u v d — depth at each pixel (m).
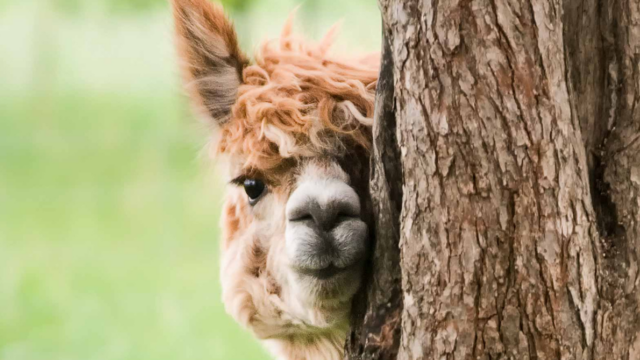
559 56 7.66
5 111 61.56
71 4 59.69
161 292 31.20
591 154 8.39
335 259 9.47
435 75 7.77
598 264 8.00
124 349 26.08
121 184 46.53
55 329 27.67
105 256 35.19
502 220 7.75
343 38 13.91
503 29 7.50
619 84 8.24
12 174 47.94
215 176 12.81
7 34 76.50
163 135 54.56
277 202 10.59
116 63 72.94
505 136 7.62
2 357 25.52
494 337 7.95
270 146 10.41
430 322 8.23
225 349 26.22
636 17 8.09
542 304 7.79
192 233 38.78
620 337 8.14
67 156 51.59
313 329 11.24
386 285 9.15
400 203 8.93
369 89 10.70
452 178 7.86
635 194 8.18
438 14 7.67
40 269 33.25
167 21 12.06
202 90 11.80
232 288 11.73
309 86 10.56
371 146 10.30
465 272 7.94
